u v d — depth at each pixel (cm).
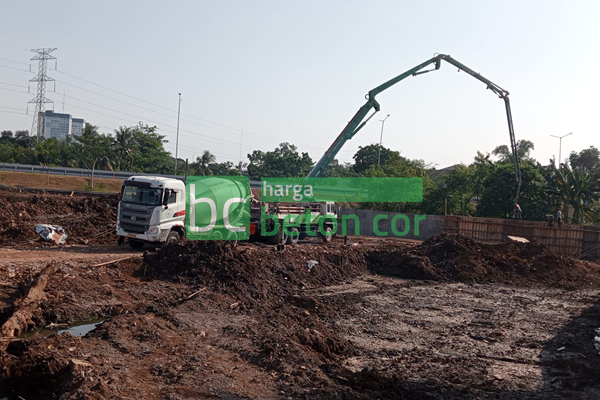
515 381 1062
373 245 3020
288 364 1044
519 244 2630
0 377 911
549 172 4291
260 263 1920
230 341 1190
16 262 1642
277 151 8281
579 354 1251
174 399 840
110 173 5791
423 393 976
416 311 1669
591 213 4241
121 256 1898
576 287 2222
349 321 1508
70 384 841
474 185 4391
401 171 4531
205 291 1628
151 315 1374
